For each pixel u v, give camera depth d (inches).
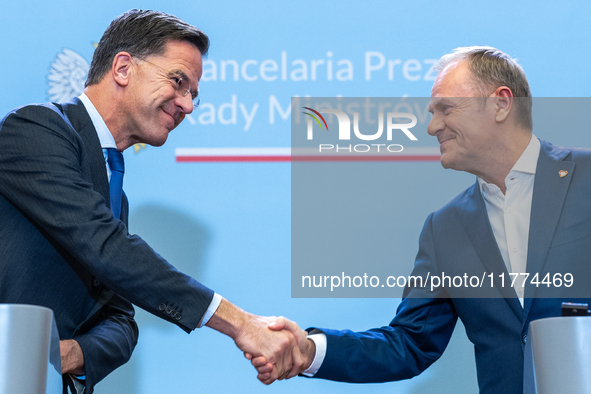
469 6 169.2
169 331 163.3
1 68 167.5
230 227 166.1
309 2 170.9
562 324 70.3
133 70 118.1
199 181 167.5
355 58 169.5
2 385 62.6
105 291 114.3
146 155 167.8
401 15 170.1
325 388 163.5
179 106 121.3
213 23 170.6
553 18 167.5
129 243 105.8
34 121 106.1
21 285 103.3
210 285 164.7
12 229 105.5
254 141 168.1
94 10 170.1
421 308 130.9
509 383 108.6
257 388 162.6
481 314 115.0
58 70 167.9
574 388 69.0
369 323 163.0
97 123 117.6
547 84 164.9
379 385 163.5
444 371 163.0
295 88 169.3
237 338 118.7
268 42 170.2
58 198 102.9
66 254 108.5
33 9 169.6
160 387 161.9
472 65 123.2
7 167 104.9
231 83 169.3
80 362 105.3
